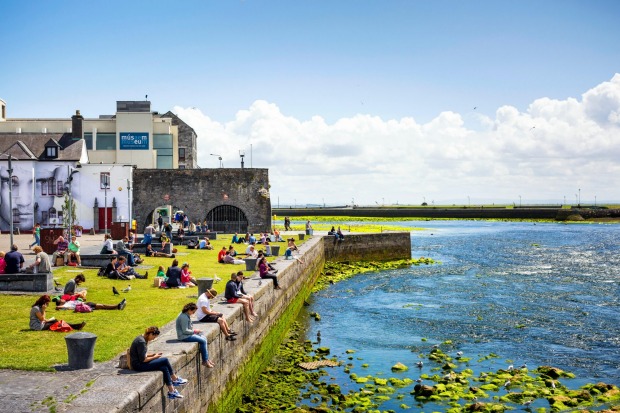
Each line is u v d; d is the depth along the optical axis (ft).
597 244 246.06
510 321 98.43
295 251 128.98
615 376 69.46
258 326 72.28
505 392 63.31
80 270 93.61
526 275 153.58
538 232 332.19
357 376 68.80
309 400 60.54
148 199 198.59
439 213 531.91
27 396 35.09
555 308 109.09
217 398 52.44
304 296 120.78
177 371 42.01
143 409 36.50
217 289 81.25
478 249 226.99
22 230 186.80
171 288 81.35
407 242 200.23
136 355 40.06
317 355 79.00
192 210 200.75
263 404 59.57
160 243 126.00
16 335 52.13
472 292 128.06
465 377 68.13
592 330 91.66
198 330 48.98
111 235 152.25
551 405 58.95
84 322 55.36
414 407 58.75
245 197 201.77
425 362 75.10
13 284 73.26
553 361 75.51
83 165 192.34
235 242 156.87
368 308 112.06
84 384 37.37
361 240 193.26
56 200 189.88
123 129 239.91
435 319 100.63
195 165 297.53
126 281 86.84
